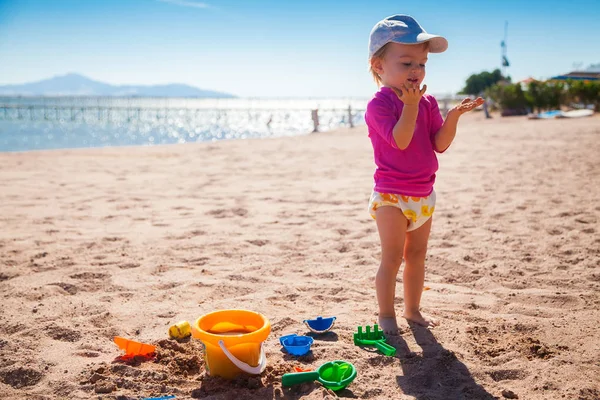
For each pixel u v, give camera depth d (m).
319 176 8.45
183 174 8.88
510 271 3.76
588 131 14.62
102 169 9.48
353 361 2.41
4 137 26.98
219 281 3.57
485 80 59.91
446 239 4.59
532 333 2.71
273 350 2.53
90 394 2.12
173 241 4.65
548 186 6.92
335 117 46.53
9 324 2.84
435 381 2.23
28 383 2.25
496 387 2.18
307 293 3.36
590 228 4.80
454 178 7.80
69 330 2.73
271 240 4.64
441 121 2.87
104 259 4.12
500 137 14.08
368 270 3.83
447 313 3.01
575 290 3.38
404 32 2.66
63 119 48.81
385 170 2.75
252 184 7.76
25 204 6.32
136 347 2.45
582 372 2.28
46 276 3.71
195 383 2.22
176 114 68.19
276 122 46.59
